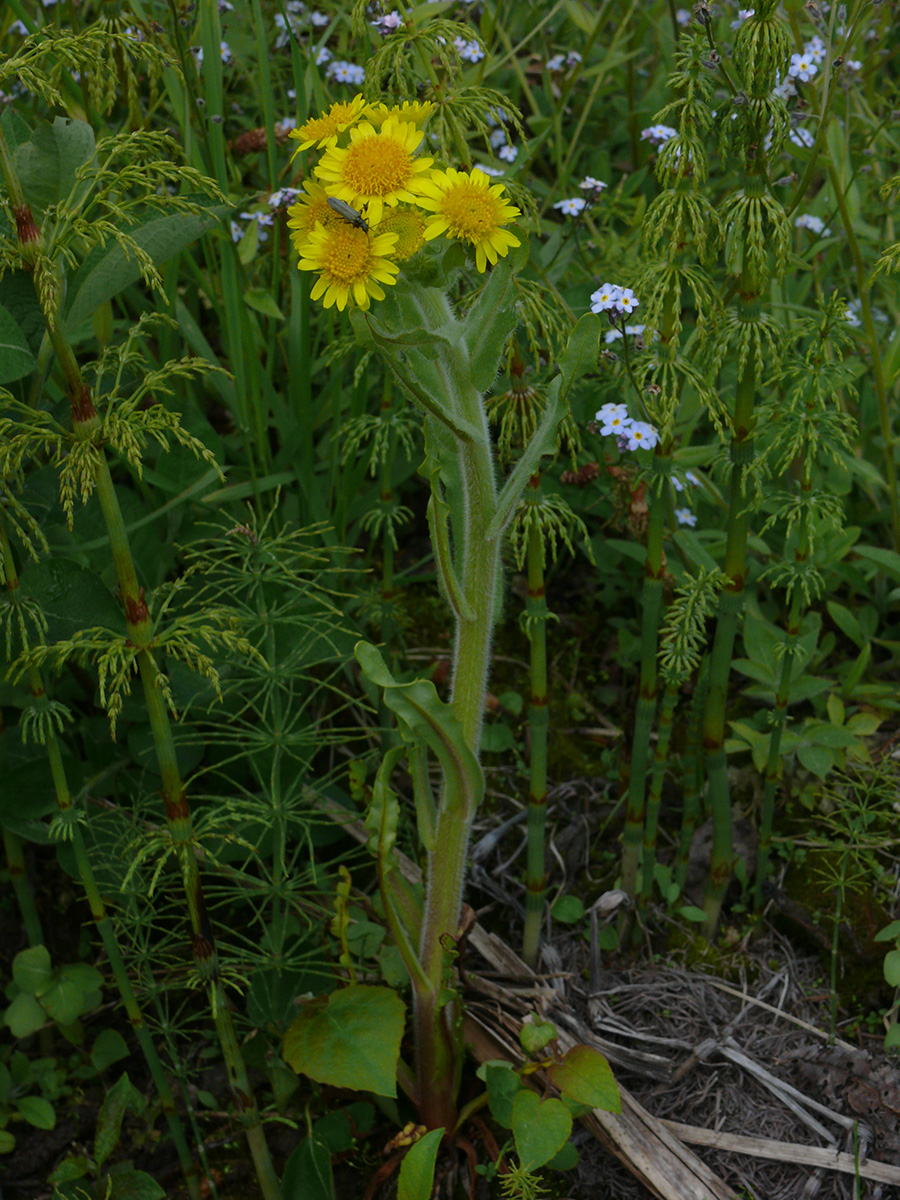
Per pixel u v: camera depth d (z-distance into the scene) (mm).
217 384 669
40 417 477
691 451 613
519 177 698
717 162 796
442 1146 571
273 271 654
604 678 696
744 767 651
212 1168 588
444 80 557
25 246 458
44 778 582
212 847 601
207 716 617
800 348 711
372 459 611
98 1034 617
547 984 599
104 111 608
